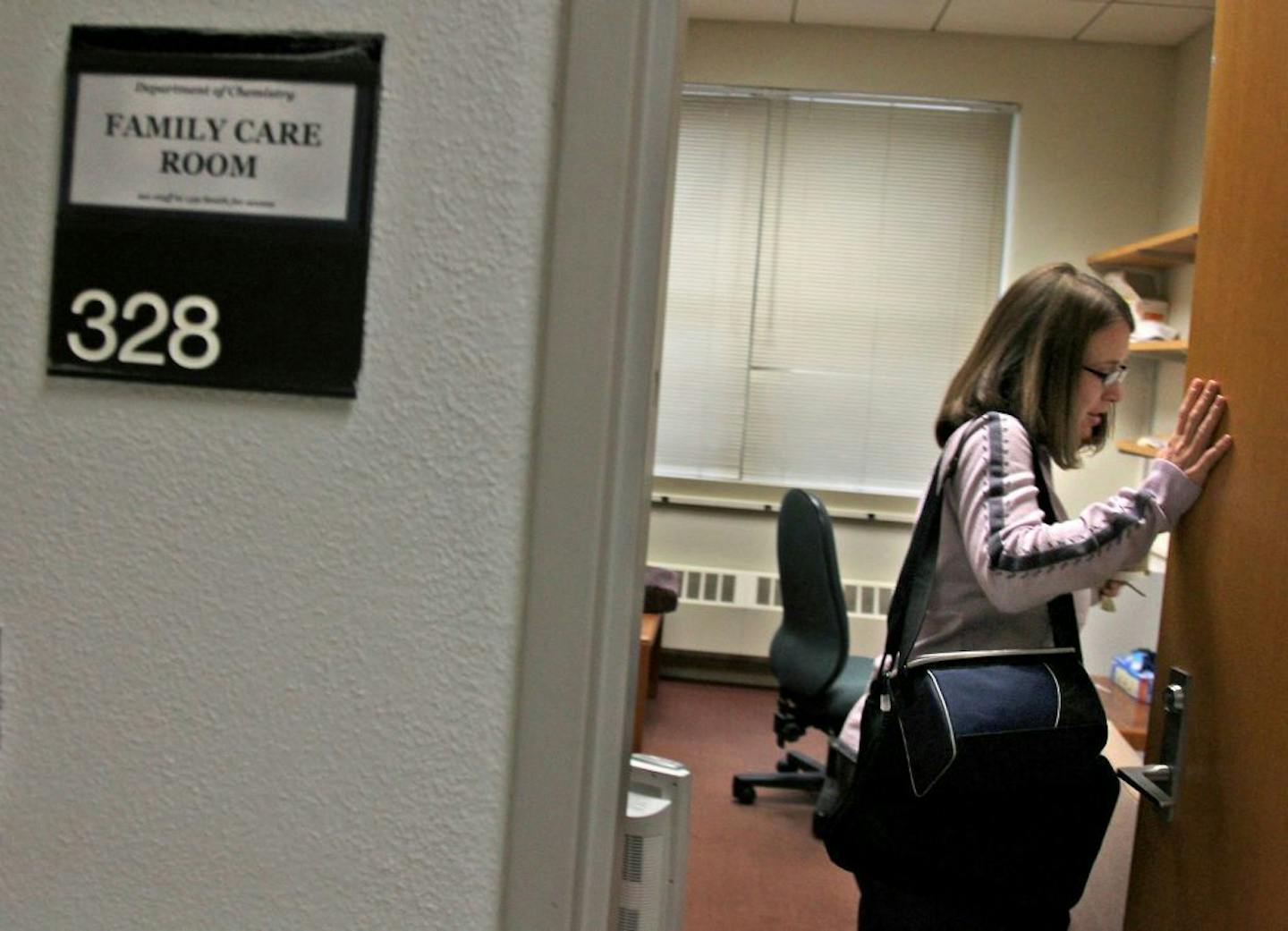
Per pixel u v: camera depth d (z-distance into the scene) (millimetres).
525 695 503
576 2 492
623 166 491
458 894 513
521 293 499
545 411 497
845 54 3842
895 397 3984
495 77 497
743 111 3949
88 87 517
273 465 516
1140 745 2160
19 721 537
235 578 520
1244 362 973
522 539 502
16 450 530
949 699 1177
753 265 3986
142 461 523
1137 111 3779
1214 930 961
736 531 4016
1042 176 3818
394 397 506
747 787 2969
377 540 510
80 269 520
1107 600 1414
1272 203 931
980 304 3936
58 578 531
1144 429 3723
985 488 1194
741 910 2381
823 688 2615
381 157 504
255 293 511
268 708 520
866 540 3980
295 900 522
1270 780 880
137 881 533
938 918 1203
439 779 511
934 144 3912
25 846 540
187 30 513
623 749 540
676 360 4043
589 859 527
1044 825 1181
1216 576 998
